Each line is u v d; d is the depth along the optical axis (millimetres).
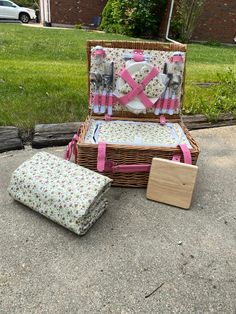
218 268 1569
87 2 12234
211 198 2098
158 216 1892
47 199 1713
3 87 3480
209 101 3650
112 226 1786
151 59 2336
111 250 1626
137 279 1479
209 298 1415
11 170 2242
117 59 2326
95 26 12656
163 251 1643
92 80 2340
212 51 8344
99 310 1332
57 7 12047
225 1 10414
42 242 1649
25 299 1357
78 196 1662
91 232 1731
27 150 2547
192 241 1723
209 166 2488
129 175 2074
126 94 2307
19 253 1575
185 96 3686
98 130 2271
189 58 6711
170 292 1429
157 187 1966
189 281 1488
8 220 1781
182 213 1933
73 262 1544
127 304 1364
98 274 1490
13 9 13789
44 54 5586
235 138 3010
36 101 3227
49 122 2912
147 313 1333
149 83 2281
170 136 2260
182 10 9852
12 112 2961
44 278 1454
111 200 2002
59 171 1821
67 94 3424
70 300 1364
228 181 2303
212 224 1862
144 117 2477
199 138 2963
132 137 2209
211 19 10648
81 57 5609
